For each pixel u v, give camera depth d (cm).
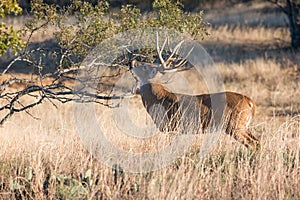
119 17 2123
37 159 1898
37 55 3862
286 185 1711
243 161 1934
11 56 4519
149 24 2128
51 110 3241
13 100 2058
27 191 1700
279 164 1770
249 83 4606
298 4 5719
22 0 3616
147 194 1620
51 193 1644
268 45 5875
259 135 2567
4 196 1645
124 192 1661
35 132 2269
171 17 2128
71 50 2094
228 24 6494
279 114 3731
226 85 4591
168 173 1723
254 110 2427
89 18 2119
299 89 4403
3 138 2205
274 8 6969
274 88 4488
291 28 5762
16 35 1622
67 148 1998
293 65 5050
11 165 1819
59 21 2116
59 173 1773
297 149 1953
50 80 3572
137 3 5044
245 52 5634
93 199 1634
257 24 6575
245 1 7219
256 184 1677
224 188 1658
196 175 1683
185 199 1600
